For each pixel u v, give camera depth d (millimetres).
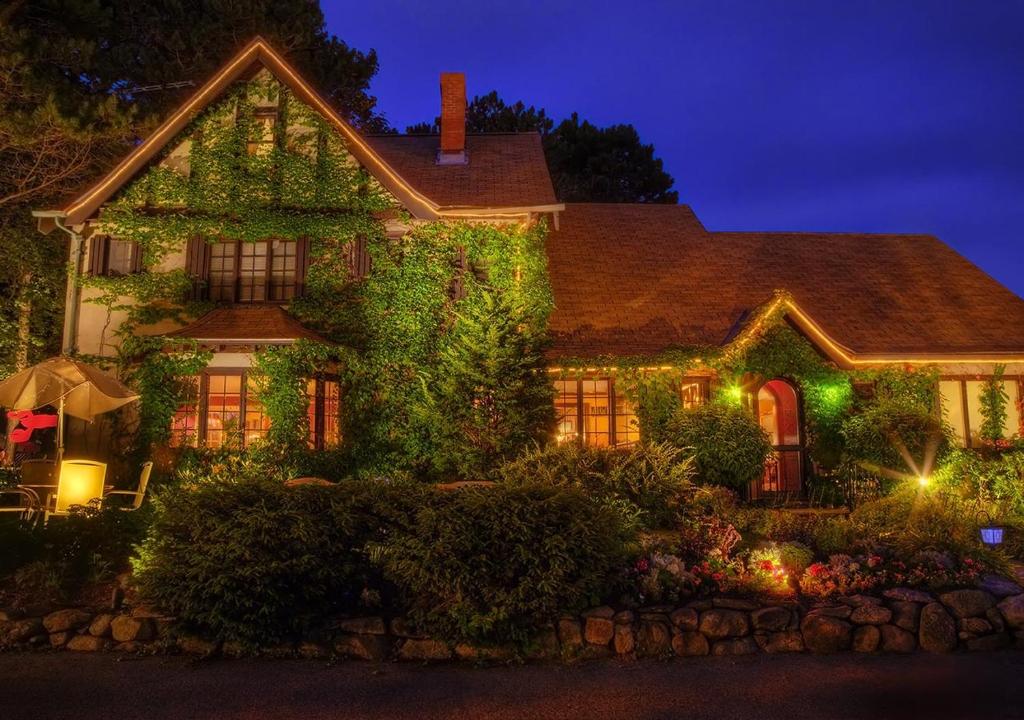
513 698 6922
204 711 6613
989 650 8211
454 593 8172
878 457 15656
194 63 25906
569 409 17297
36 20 20672
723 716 6477
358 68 30109
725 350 16734
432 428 14984
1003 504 14258
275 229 16812
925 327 18547
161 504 9828
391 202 17203
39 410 16422
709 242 21812
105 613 8664
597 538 8438
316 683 7320
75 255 16719
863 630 8242
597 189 39844
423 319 16828
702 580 8906
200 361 15617
